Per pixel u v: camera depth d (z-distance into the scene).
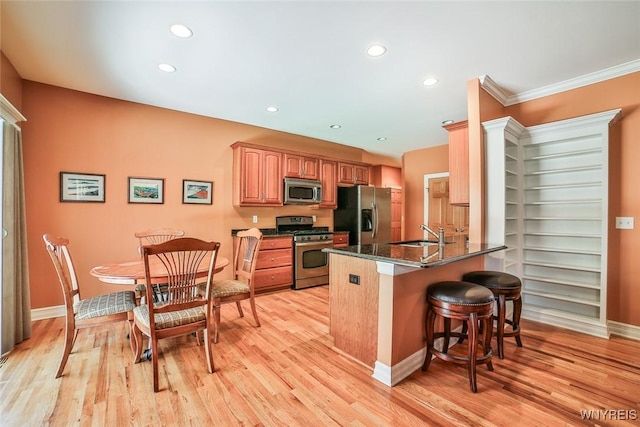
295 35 2.21
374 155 6.67
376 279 2.09
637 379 2.00
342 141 5.52
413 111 3.86
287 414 1.66
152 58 2.54
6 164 2.33
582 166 2.92
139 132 3.60
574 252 2.93
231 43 2.32
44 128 3.05
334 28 2.13
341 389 1.90
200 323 2.06
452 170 3.54
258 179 4.29
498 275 2.40
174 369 2.12
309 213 5.27
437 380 2.00
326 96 3.39
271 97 3.41
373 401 1.78
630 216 2.69
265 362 2.23
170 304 1.96
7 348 2.33
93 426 1.55
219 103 3.61
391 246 2.75
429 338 2.12
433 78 2.91
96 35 2.21
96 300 2.28
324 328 2.88
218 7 1.90
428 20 2.04
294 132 4.92
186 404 1.73
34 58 2.54
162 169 3.75
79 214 3.23
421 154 6.06
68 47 2.38
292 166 4.63
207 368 2.13
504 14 1.97
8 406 1.69
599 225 2.94
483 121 2.97
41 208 3.04
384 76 2.87
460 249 2.47
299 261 4.39
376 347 2.08
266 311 3.39
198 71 2.78
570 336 2.70
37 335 2.64
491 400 1.78
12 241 2.39
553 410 1.69
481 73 2.80
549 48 2.38
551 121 3.08
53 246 2.03
